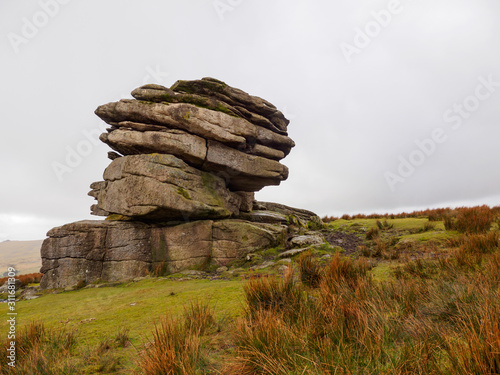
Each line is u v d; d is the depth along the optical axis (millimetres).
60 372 2893
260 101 14188
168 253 11727
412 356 2266
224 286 7020
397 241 10359
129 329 4332
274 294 4129
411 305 3498
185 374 2324
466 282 3777
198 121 12000
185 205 11398
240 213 15219
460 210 13516
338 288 4383
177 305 5492
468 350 2027
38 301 8250
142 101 12180
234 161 13195
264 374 2451
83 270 10836
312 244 11781
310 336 2969
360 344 2660
